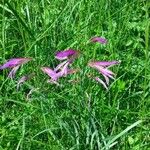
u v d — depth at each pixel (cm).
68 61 45
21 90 58
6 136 54
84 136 52
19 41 68
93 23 66
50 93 55
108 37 65
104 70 46
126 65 63
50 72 46
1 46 68
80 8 70
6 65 46
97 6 70
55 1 73
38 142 51
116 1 71
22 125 55
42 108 53
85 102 54
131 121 55
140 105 55
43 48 62
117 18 69
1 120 58
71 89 57
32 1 70
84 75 55
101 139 52
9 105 60
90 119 51
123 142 53
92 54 64
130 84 57
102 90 59
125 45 67
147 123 55
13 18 70
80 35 64
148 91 57
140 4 73
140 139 51
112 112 55
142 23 68
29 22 66
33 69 57
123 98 59
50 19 69
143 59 65
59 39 67
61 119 52
